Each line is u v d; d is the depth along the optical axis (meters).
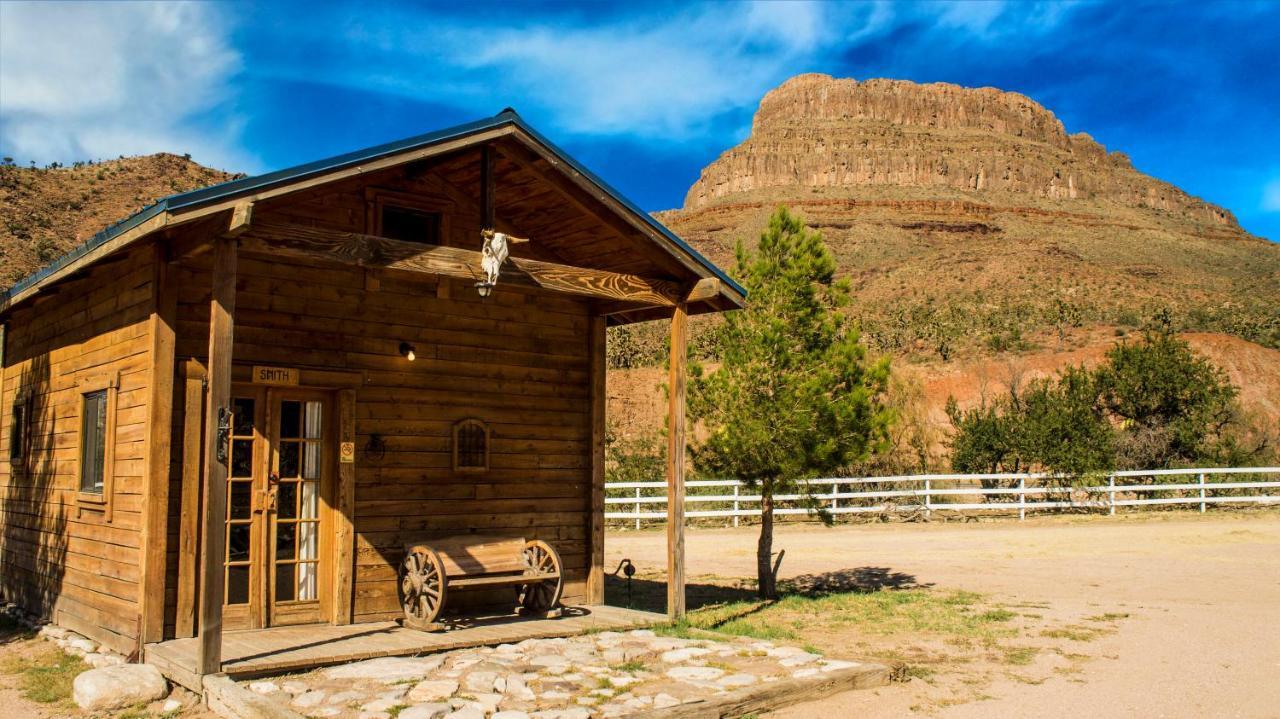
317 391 9.70
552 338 11.47
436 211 10.45
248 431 9.22
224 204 7.47
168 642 8.30
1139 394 27.62
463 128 8.85
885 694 7.57
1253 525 21.52
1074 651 9.30
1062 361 43.91
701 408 12.91
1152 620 10.95
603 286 9.83
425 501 10.24
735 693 6.93
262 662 7.43
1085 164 185.38
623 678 7.46
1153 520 22.80
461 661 7.96
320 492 9.63
